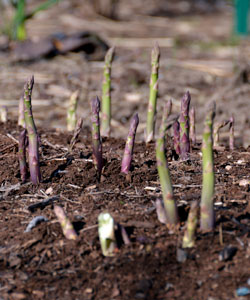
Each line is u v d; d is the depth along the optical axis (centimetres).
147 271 253
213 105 247
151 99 407
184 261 257
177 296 240
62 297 243
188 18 1392
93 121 323
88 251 266
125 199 314
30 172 333
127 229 278
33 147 327
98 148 330
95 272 255
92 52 917
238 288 242
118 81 768
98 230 277
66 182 337
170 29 1230
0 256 269
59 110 659
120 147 406
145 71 821
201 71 834
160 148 265
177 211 277
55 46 896
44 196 322
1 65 825
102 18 1286
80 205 308
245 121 616
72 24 1198
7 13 1124
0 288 250
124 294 243
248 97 691
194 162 365
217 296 239
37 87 733
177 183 333
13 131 441
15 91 715
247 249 262
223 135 580
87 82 758
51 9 1338
